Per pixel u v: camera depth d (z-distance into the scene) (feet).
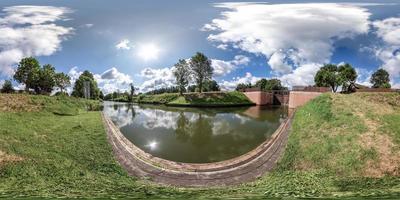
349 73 304.50
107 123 169.17
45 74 312.71
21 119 128.36
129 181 74.43
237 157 106.11
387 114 108.58
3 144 85.81
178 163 94.68
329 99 146.92
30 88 312.50
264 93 399.85
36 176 69.41
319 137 100.63
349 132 95.50
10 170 70.08
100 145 102.89
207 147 133.39
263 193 63.82
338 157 82.79
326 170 78.23
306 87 295.69
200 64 461.78
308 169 81.61
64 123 142.51
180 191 66.74
